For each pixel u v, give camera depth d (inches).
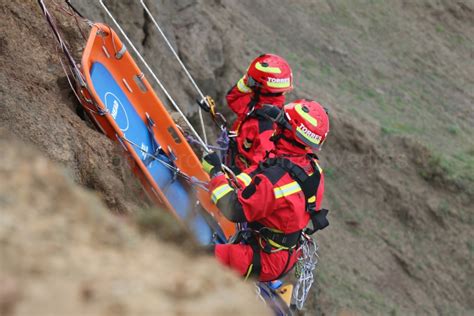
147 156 268.5
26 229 107.2
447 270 770.8
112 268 101.4
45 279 93.0
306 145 213.0
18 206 113.3
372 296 692.7
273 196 209.5
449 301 748.0
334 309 612.4
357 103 876.6
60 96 259.9
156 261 110.1
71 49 278.8
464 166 854.5
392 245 763.4
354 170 798.5
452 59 1068.5
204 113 592.4
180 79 574.6
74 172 226.4
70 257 102.0
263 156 262.2
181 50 606.2
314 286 556.7
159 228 133.6
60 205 119.2
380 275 725.9
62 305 87.0
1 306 85.4
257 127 269.1
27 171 123.7
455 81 1030.4
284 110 217.6
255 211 210.5
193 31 623.8
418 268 754.2
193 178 260.7
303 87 827.4
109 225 120.4
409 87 973.2
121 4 508.1
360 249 737.0
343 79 908.6
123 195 245.4
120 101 264.4
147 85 272.2
